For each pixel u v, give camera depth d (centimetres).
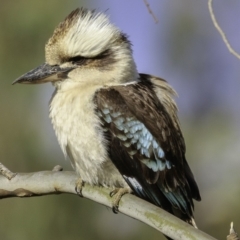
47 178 1098
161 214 1002
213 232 1628
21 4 1648
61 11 1642
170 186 1124
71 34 1145
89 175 1105
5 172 1102
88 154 1109
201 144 1783
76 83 1142
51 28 1639
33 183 1097
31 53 1642
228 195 1638
